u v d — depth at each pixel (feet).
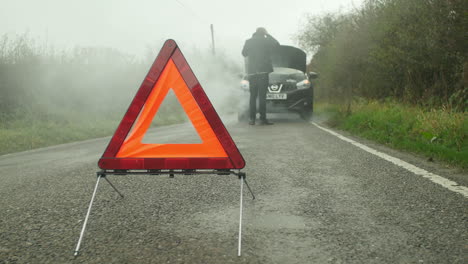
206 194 10.70
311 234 7.51
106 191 11.28
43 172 15.06
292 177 12.72
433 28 27.25
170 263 6.26
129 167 7.45
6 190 11.96
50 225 8.30
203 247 6.93
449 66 28.58
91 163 16.88
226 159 7.39
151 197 10.48
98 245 7.10
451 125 19.34
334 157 16.57
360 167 14.25
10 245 7.17
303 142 21.81
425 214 8.59
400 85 35.70
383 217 8.46
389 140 21.42
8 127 33.65
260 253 6.63
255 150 18.98
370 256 6.44
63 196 10.86
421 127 21.56
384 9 33.65
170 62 7.63
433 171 13.37
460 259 6.26
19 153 23.22
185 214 8.92
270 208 9.29
